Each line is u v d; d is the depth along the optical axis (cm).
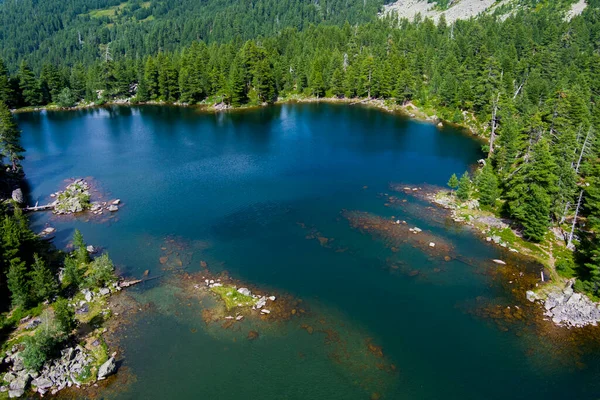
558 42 16450
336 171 9994
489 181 7962
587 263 5694
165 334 4812
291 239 6919
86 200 8181
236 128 13788
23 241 5688
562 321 5084
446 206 8081
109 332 4819
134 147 11756
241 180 9419
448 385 4238
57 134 13012
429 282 5844
